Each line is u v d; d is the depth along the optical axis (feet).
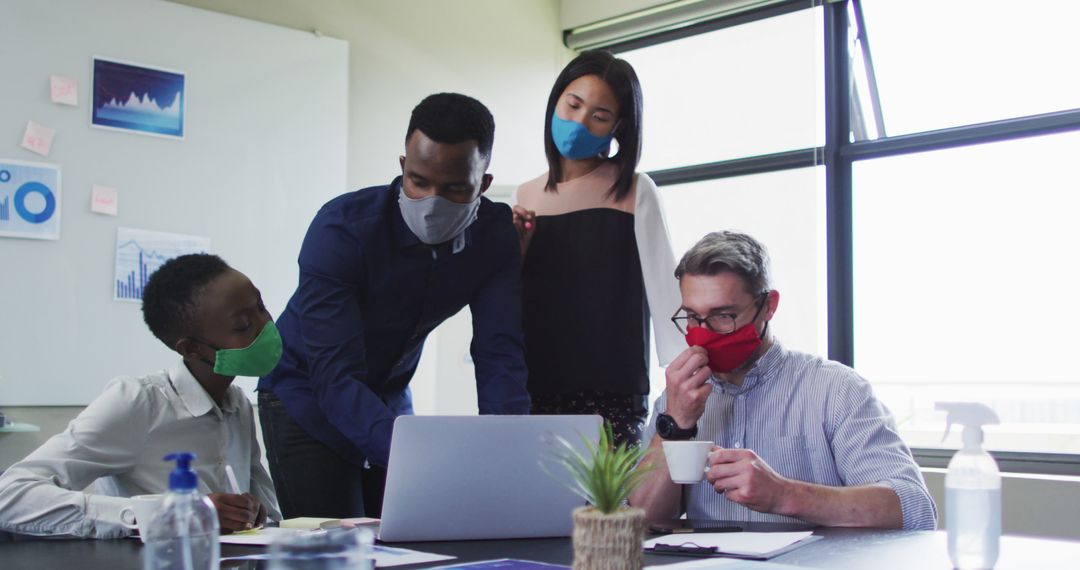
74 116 11.32
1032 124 11.81
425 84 14.44
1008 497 11.07
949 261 12.44
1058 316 11.66
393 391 7.42
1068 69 11.71
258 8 12.85
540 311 7.75
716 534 4.74
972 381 12.20
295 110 13.01
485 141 6.17
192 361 5.90
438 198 6.13
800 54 13.70
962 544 3.51
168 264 5.76
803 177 13.56
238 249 12.42
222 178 12.35
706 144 14.56
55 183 11.14
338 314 6.39
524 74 15.46
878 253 13.00
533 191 8.10
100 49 11.51
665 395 6.47
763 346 6.21
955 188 12.44
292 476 6.86
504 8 15.31
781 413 6.11
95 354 11.31
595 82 7.47
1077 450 11.46
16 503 4.91
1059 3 11.79
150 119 11.81
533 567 3.82
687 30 14.82
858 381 6.06
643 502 5.75
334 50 13.41
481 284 7.00
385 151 14.02
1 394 10.71
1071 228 11.59
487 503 4.74
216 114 12.34
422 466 4.67
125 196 11.60
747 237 6.15
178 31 12.09
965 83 12.44
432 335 14.21
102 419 5.50
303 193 13.02
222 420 6.04
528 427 4.79
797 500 4.97
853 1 13.34
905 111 12.94
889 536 4.58
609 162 7.84
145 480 5.70
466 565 3.85
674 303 7.66
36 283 10.98
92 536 4.91
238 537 4.66
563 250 7.73
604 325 7.63
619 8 15.20
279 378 6.97
